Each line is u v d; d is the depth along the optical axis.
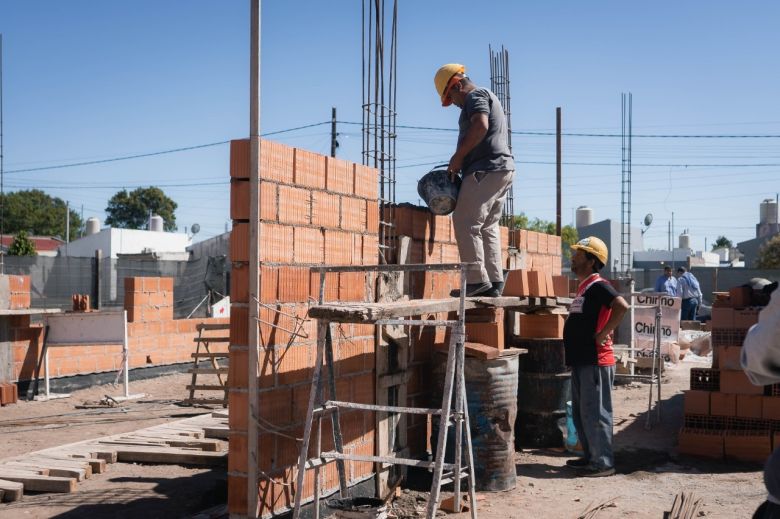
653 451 8.05
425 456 7.20
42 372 12.14
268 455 5.15
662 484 6.79
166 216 89.00
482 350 6.37
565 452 7.95
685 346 16.03
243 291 5.12
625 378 10.21
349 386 6.00
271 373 5.17
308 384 5.55
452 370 4.94
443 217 7.71
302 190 5.52
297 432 5.43
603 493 6.48
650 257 56.97
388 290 6.62
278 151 5.27
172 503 6.19
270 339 5.16
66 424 9.81
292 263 5.39
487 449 6.46
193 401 11.36
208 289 20.52
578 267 7.28
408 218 7.02
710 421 7.99
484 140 6.56
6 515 5.93
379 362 6.38
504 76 9.84
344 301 6.00
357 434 6.11
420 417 7.20
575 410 7.26
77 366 12.66
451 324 5.03
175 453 7.42
